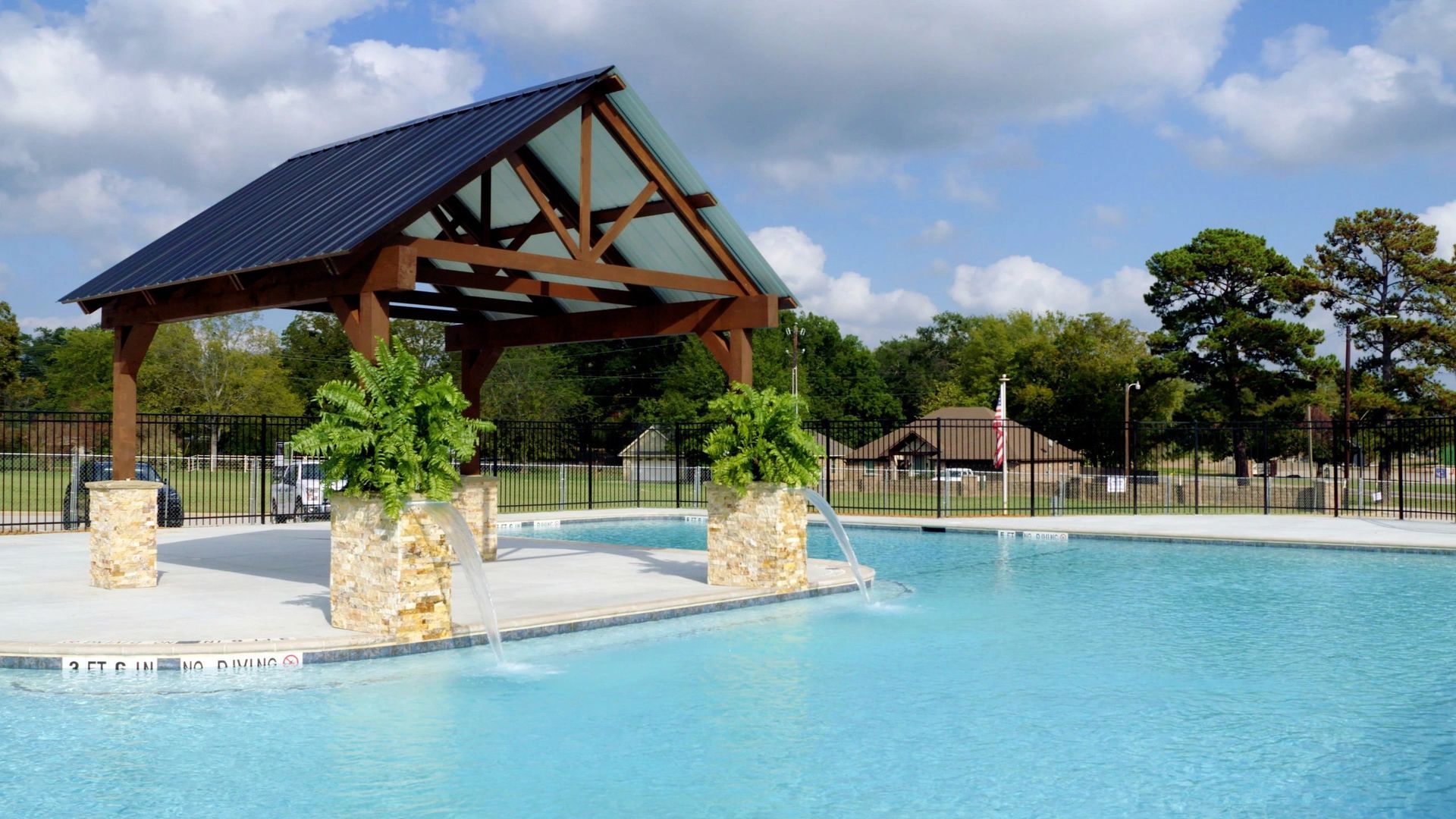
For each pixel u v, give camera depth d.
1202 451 65.75
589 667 9.95
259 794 6.46
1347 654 10.84
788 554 13.75
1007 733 7.89
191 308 13.60
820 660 10.38
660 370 83.62
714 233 14.57
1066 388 78.00
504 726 8.00
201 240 14.61
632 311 16.08
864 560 18.94
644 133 13.72
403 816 6.10
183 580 14.09
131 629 10.50
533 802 6.36
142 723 8.01
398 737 7.70
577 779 6.79
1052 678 9.69
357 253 11.27
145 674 9.45
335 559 10.63
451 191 12.05
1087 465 68.88
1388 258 58.81
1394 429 33.34
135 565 13.45
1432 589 15.35
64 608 11.77
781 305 15.04
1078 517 26.72
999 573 17.11
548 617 11.23
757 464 13.80
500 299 17.81
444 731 7.86
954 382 99.62
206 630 10.41
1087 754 7.41
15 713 8.26
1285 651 10.92
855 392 90.12
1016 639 11.47
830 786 6.69
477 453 17.41
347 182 14.15
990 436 59.75
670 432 63.81
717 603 12.84
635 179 14.74
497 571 15.29
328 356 79.19
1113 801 6.45
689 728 7.97
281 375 63.94
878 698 8.90
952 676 9.72
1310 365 59.19
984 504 35.31
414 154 14.00
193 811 6.17
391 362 10.18
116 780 6.71
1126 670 10.02
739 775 6.89
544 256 12.75
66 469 41.56
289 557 16.73
